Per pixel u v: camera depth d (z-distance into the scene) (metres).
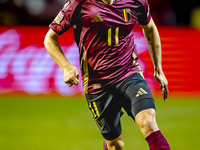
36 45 35.09
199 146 16.83
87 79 11.07
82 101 30.22
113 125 11.44
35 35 35.25
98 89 10.95
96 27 10.23
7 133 19.59
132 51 11.04
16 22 42.97
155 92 33.09
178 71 34.66
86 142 17.64
